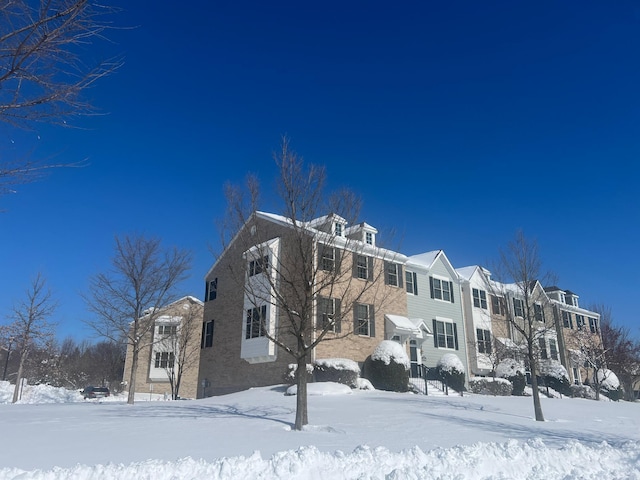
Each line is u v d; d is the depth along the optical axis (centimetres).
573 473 845
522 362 3216
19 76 536
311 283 1450
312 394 2081
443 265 3388
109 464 704
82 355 6012
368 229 2756
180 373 3491
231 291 2944
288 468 716
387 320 2738
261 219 2486
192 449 934
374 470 748
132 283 2502
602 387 3744
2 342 3017
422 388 2598
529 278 2016
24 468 756
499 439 1155
